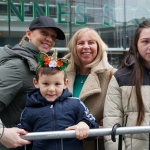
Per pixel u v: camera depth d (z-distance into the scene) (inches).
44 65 87.0
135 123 89.1
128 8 435.8
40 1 402.9
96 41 111.3
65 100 88.0
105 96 106.3
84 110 88.4
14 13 392.8
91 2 420.8
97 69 106.7
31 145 87.0
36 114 84.3
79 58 113.2
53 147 80.8
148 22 94.8
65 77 89.4
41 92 85.9
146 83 91.0
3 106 89.1
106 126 93.0
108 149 90.5
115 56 363.9
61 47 334.6
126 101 91.7
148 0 442.0
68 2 412.5
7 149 96.4
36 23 105.1
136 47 95.7
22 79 92.0
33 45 103.2
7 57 95.0
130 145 89.8
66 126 83.1
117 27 430.6
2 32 390.6
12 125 89.4
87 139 86.7
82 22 418.0
